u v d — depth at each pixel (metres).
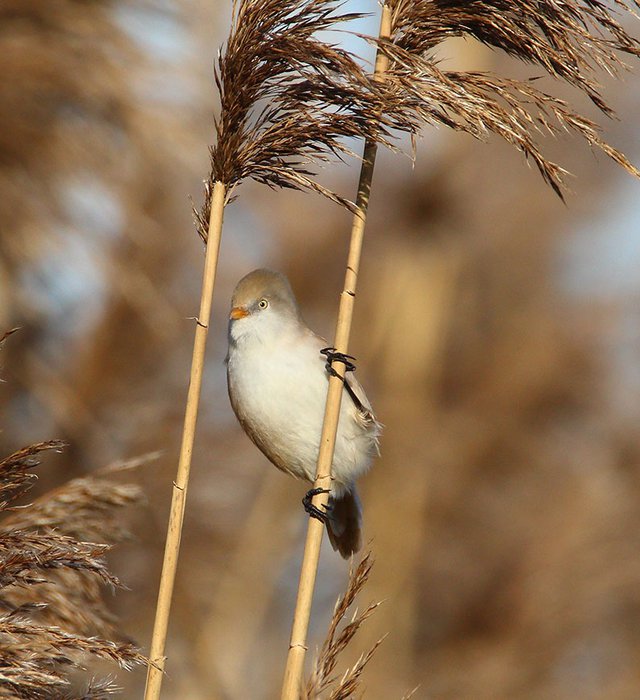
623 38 5.48
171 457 12.03
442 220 16.98
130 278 11.22
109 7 10.12
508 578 14.30
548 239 16.92
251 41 5.29
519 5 5.53
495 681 13.73
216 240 5.45
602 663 14.21
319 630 14.98
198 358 5.40
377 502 15.45
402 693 13.92
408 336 16.44
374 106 5.26
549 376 15.77
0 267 10.41
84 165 10.11
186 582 12.17
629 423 15.54
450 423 15.69
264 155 5.42
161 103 10.14
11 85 9.72
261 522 13.37
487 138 5.34
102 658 4.92
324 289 16.52
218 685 12.27
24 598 5.73
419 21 5.65
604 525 14.47
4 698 4.77
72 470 11.59
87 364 11.95
